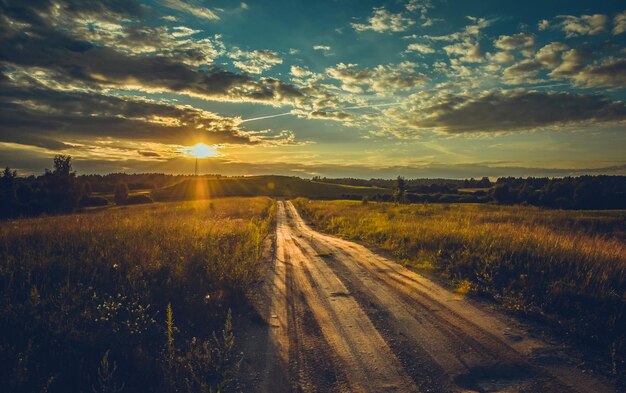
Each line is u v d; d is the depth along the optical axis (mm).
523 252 10188
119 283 6555
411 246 13828
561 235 13609
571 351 5059
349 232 22266
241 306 7016
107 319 4836
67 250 8547
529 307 6664
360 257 13219
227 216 27891
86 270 6891
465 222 20062
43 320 4688
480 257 10164
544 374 4430
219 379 4230
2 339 4328
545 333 5676
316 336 5680
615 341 5223
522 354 4973
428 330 5867
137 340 4723
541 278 8008
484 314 6598
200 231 14086
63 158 49469
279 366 4668
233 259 9562
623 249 10570
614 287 7309
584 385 4180
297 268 11227
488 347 5203
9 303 5105
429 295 7898
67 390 3717
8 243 8727
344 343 5402
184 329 5527
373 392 4055
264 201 73688
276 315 6676
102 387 3645
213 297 6859
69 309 5145
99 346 4457
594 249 9922
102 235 10734
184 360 4383
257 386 4168
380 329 5941
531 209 38250
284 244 17547
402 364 4715
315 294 8125
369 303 7379
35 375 3814
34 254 7551
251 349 5188
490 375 4422
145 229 12883
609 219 25141
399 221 22984
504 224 17797
